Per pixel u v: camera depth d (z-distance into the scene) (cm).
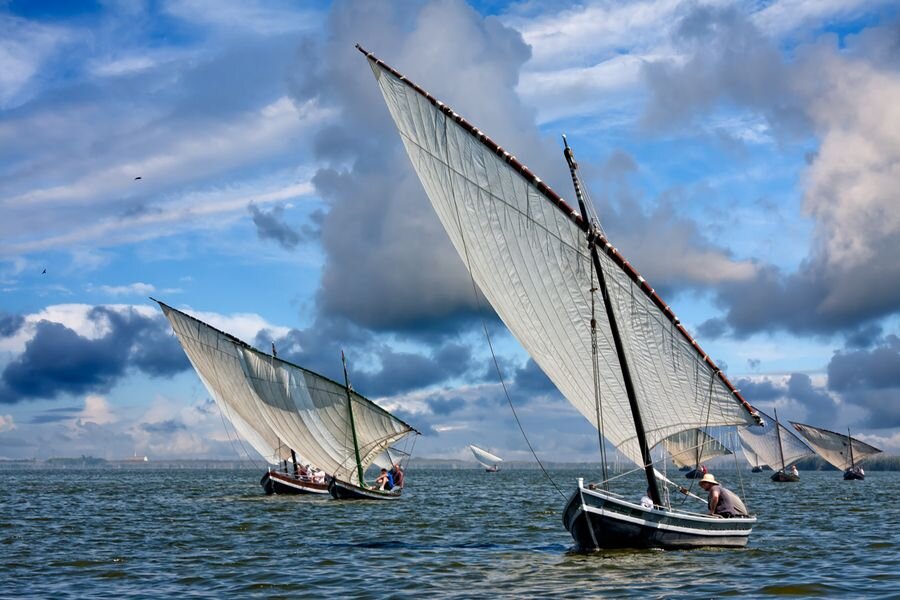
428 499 7356
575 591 2264
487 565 2788
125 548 3406
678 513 2964
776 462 14725
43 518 5134
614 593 2227
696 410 3041
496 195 3133
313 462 7588
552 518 5062
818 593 2191
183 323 7612
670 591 2242
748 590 2242
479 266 3300
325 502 6681
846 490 10281
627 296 3000
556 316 3177
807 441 16638
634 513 2889
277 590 2364
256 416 7619
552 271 3114
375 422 7194
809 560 2797
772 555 2927
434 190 3328
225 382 7606
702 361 2952
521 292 3225
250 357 7406
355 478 7394
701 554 2931
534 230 3095
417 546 3444
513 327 3350
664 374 3034
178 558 3067
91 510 5912
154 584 2488
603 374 3141
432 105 3172
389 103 3303
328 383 7231
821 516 5066
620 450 3262
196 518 5028
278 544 3534
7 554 3216
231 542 3628
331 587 2402
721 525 3083
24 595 2319
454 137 3162
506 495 8594
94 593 2347
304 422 7375
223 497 7606
